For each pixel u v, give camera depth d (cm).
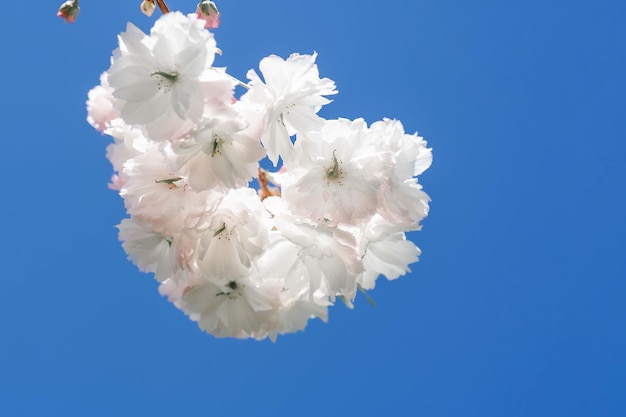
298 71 69
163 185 69
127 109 67
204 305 71
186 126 67
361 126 70
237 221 69
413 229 71
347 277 69
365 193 69
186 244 69
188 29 67
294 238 69
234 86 67
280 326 72
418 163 73
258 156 68
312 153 69
